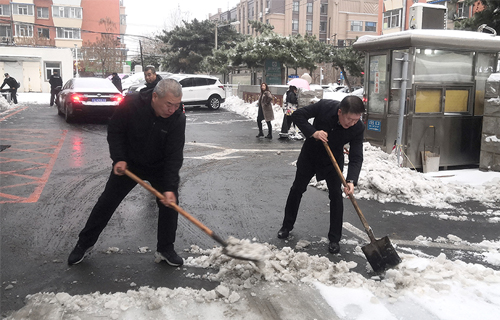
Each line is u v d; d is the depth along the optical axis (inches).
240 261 139.1
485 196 233.8
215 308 116.5
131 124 127.7
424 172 296.2
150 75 268.1
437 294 123.6
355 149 156.3
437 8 329.7
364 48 315.9
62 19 2252.7
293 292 125.6
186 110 781.9
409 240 173.2
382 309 116.9
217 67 1004.6
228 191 241.8
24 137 414.0
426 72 296.2
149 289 123.3
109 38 2022.6
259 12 2701.8
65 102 542.9
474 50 302.2
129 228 177.2
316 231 181.0
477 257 157.0
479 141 316.2
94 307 114.9
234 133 494.3
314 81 2135.8
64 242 160.2
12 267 138.3
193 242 164.6
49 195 221.6
